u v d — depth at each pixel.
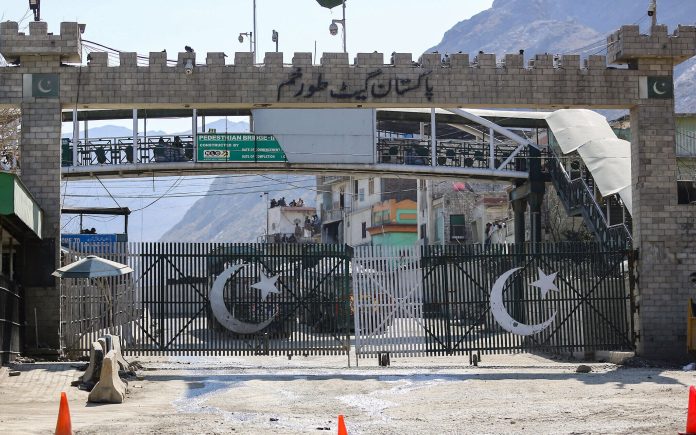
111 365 18.02
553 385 20.16
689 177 43.72
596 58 26.78
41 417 15.61
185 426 14.49
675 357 26.03
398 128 66.38
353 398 18.41
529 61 26.73
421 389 19.64
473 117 49.59
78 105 25.38
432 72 26.34
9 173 21.39
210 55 25.73
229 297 24.58
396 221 85.06
